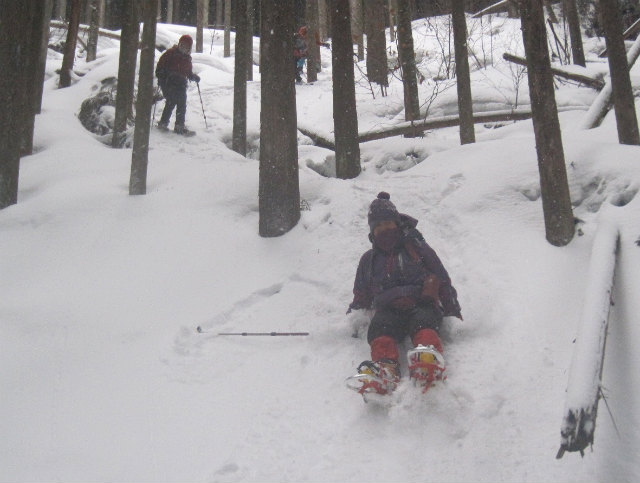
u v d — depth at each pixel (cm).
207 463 320
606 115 710
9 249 557
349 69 677
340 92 679
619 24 577
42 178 703
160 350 417
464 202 542
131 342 429
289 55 558
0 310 464
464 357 374
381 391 339
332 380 379
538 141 465
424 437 321
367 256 419
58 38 1650
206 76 1378
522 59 979
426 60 1467
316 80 1458
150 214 593
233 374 394
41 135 858
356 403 354
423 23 1766
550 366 348
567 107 886
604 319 315
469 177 577
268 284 490
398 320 392
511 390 338
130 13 884
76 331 441
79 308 465
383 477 299
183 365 404
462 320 404
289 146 560
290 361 403
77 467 321
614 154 525
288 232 555
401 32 927
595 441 287
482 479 289
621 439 284
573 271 422
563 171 460
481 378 352
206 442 336
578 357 289
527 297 411
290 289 483
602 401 307
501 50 1432
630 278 382
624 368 322
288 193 557
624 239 425
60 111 987
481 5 1959
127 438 343
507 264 454
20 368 405
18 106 638
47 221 596
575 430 258
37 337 436
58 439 343
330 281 480
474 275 454
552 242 460
